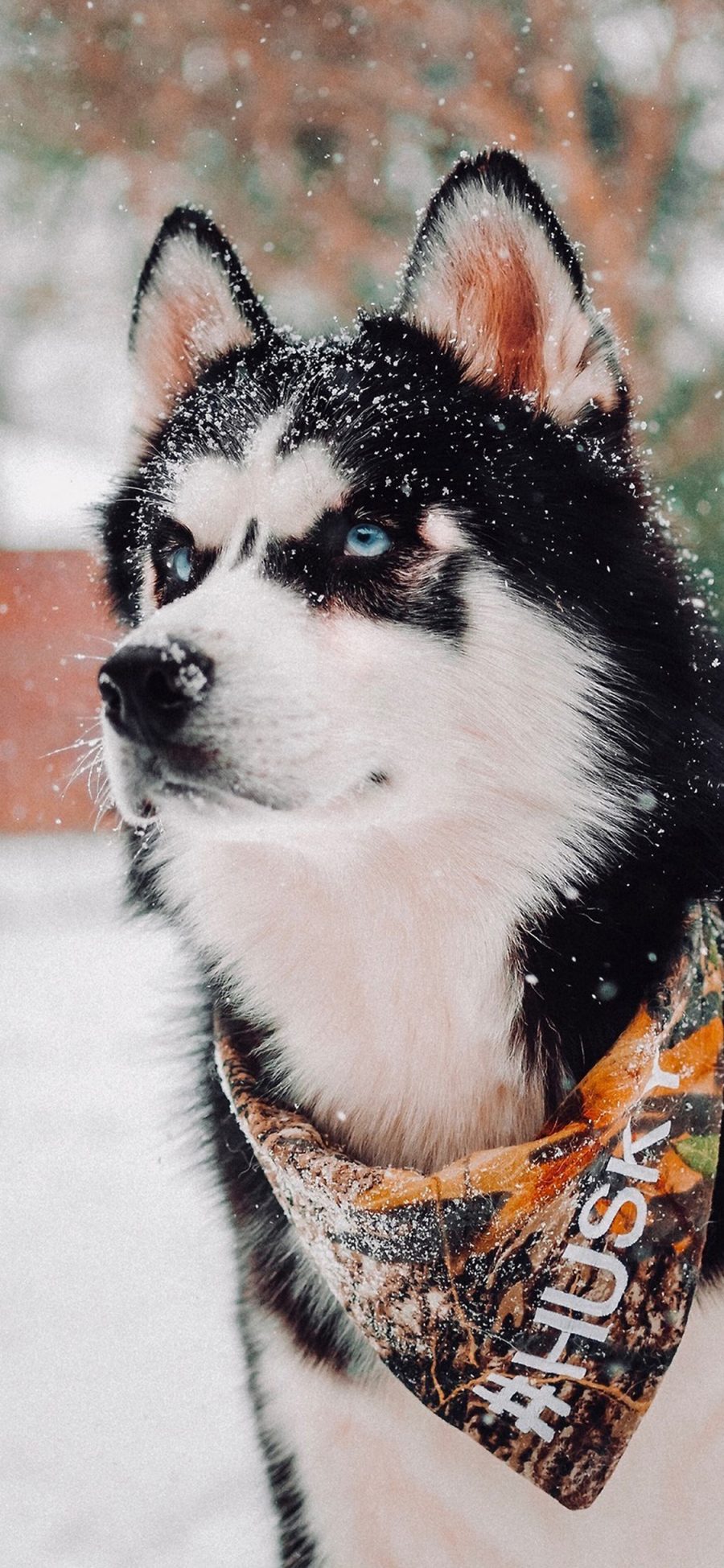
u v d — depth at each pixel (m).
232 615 0.78
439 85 2.95
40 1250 1.36
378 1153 0.82
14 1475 1.04
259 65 2.91
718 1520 0.75
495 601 0.80
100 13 2.91
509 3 2.88
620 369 0.84
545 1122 0.78
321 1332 0.79
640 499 0.86
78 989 2.45
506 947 0.79
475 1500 0.76
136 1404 1.11
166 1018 0.98
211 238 0.94
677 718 0.82
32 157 3.00
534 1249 0.75
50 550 4.04
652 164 2.85
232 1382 1.14
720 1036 0.77
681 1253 0.74
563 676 0.80
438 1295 0.76
